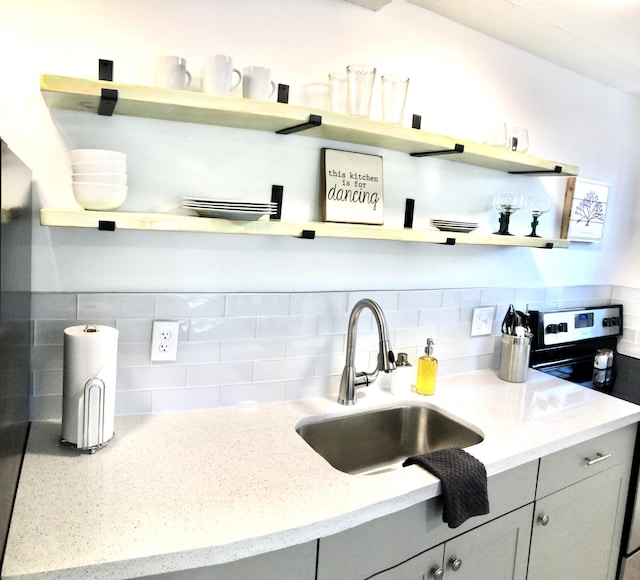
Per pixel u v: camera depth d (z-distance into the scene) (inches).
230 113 51.1
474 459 50.8
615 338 107.2
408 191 73.8
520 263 91.0
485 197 82.8
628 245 110.9
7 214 33.2
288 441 53.6
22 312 43.4
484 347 86.0
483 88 79.7
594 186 99.6
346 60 65.7
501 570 57.1
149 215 47.0
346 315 69.5
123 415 57.0
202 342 59.7
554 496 61.6
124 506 39.9
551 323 92.5
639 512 75.4
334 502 42.4
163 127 55.1
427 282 78.5
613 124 101.7
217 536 36.8
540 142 89.4
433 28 72.9
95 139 52.1
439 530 49.5
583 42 78.3
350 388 65.7
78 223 44.3
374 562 45.2
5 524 34.4
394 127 59.4
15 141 49.0
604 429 64.2
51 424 53.2
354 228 58.5
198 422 57.2
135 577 34.5
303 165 64.0
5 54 47.8
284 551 40.0
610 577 74.7
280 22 60.3
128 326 55.7
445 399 70.3
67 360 47.4
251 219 52.6
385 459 68.4
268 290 64.1
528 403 70.1
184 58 52.7
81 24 50.1
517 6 67.7
